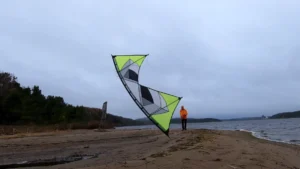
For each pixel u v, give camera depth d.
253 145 14.66
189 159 9.30
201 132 21.73
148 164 8.53
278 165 9.96
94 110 68.00
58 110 52.75
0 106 46.69
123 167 8.23
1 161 11.35
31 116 49.34
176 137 18.28
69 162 10.66
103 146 15.62
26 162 11.02
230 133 25.09
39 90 59.00
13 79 58.97
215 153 10.81
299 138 28.75
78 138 20.30
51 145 16.69
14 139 20.03
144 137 20.41
